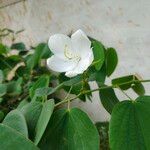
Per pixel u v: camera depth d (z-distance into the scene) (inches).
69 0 25.7
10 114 10.2
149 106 9.1
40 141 9.5
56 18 27.2
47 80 14.5
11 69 23.9
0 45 23.6
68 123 9.6
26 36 30.9
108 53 12.8
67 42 10.1
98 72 12.5
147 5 20.6
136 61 22.1
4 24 33.5
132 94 22.0
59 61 10.2
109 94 11.9
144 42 21.3
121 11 22.1
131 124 8.9
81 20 25.0
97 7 23.6
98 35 24.0
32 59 23.6
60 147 9.3
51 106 9.8
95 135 9.0
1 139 8.2
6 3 32.4
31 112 10.6
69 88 12.2
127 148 8.7
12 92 19.5
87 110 25.2
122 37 22.5
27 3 30.0
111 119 9.0
